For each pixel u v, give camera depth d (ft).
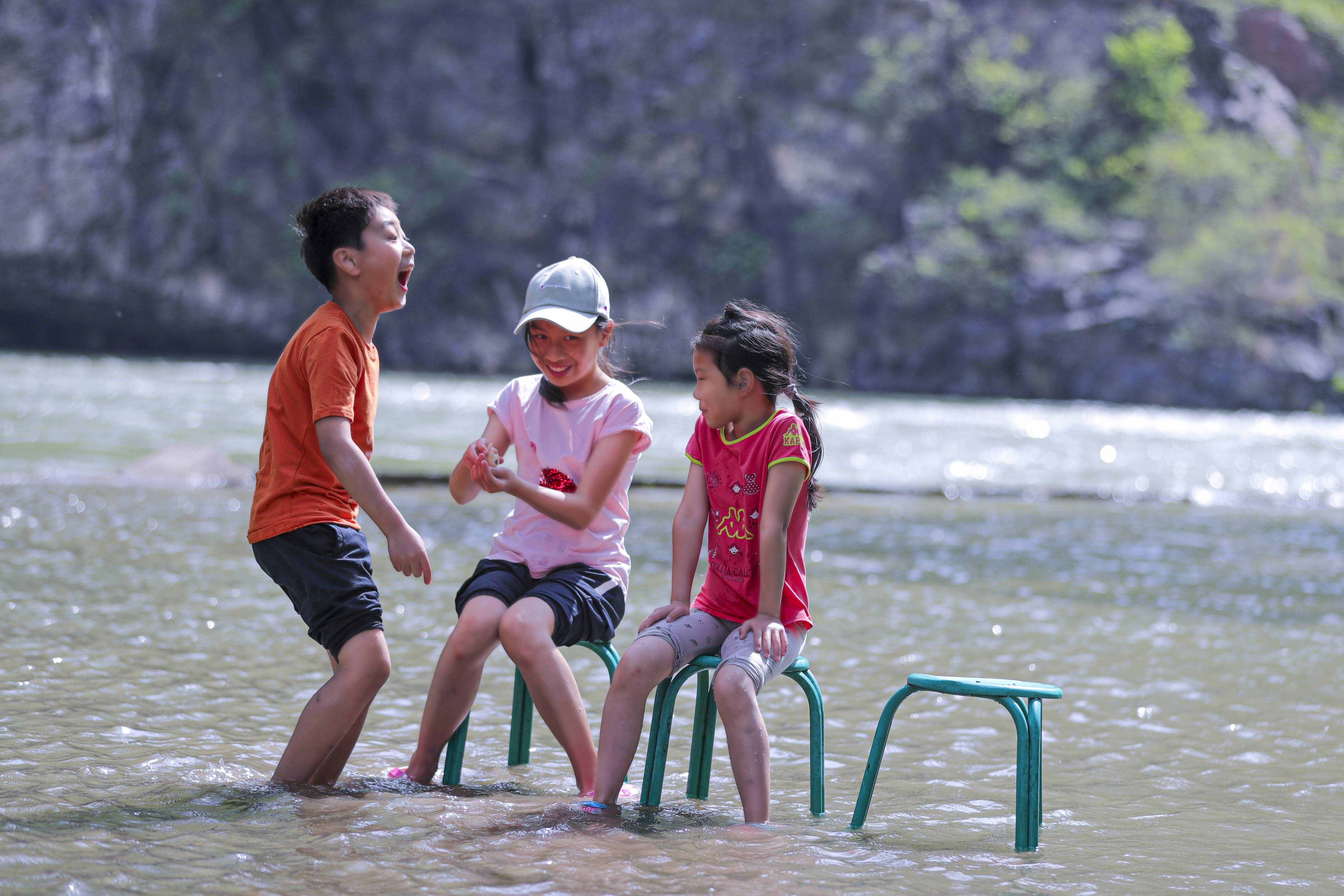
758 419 34.24
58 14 363.56
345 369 33.40
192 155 393.29
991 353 403.54
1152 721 45.27
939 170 437.99
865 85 430.20
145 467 112.57
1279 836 31.89
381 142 420.36
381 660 33.37
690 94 424.05
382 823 28.99
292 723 39.60
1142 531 111.96
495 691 46.62
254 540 34.12
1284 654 58.80
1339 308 409.49
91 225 377.09
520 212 418.10
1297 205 437.17
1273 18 471.62
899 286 409.08
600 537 35.88
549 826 29.43
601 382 36.65
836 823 31.89
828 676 50.83
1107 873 27.99
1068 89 439.63
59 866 24.80
